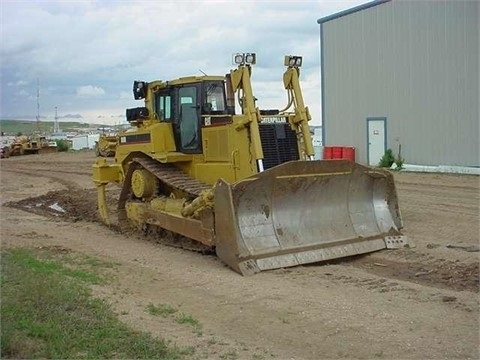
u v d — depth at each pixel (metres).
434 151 24.47
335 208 10.93
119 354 5.95
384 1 25.98
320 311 7.52
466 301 7.89
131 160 13.52
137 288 8.67
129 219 13.35
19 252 10.66
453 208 15.30
